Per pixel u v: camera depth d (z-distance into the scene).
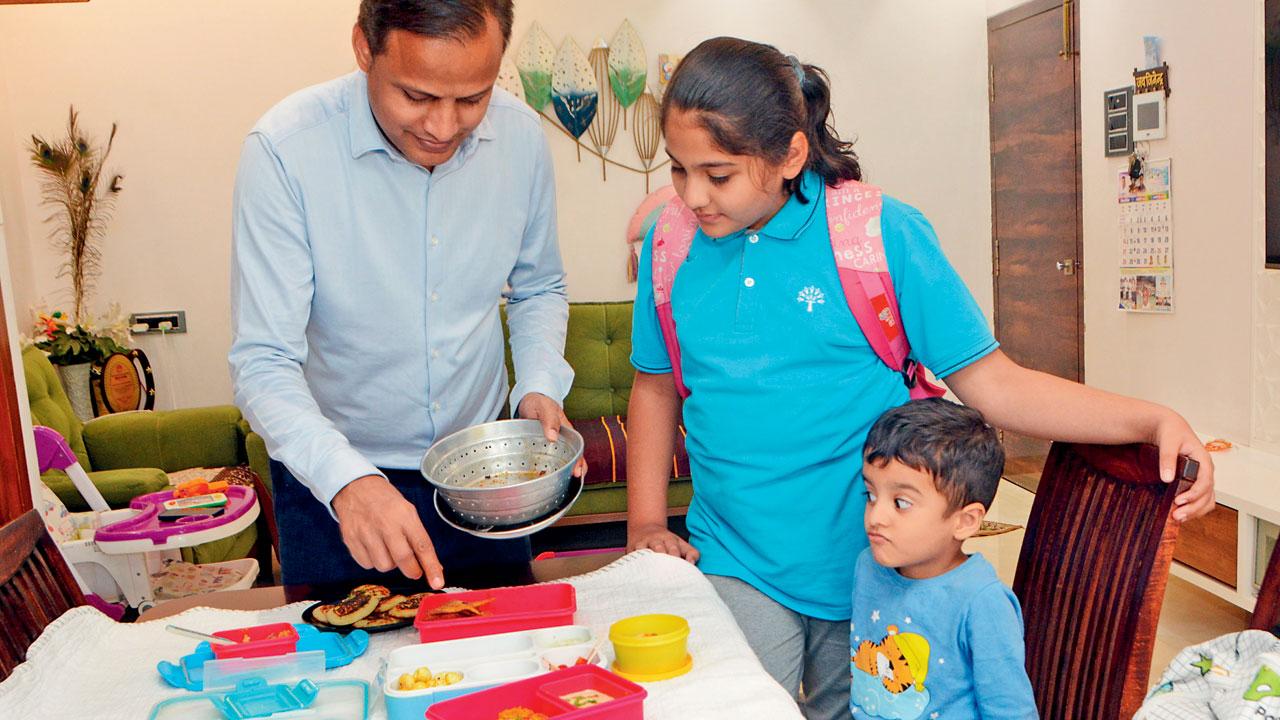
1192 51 3.74
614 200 5.17
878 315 1.44
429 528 1.80
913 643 1.41
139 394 4.62
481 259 1.72
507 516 1.38
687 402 1.59
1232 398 3.64
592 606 1.39
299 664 1.24
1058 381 1.43
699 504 1.64
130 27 4.67
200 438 4.24
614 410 4.63
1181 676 1.48
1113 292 4.34
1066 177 4.63
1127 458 1.35
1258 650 1.41
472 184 1.67
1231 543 3.18
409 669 1.20
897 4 5.27
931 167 5.39
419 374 1.71
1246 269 3.52
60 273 4.73
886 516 1.37
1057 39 4.62
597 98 5.08
